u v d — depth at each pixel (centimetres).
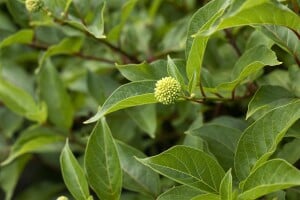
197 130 72
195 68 66
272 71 80
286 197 75
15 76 104
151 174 74
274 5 60
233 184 69
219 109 88
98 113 67
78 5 82
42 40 92
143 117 83
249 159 66
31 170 109
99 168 69
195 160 66
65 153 69
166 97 66
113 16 91
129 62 91
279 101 69
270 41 73
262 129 65
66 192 105
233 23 62
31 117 91
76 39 86
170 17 102
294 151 69
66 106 92
